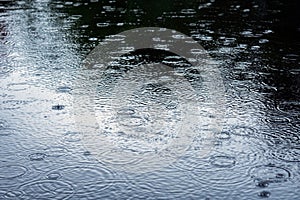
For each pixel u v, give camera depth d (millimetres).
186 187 1381
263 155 1563
